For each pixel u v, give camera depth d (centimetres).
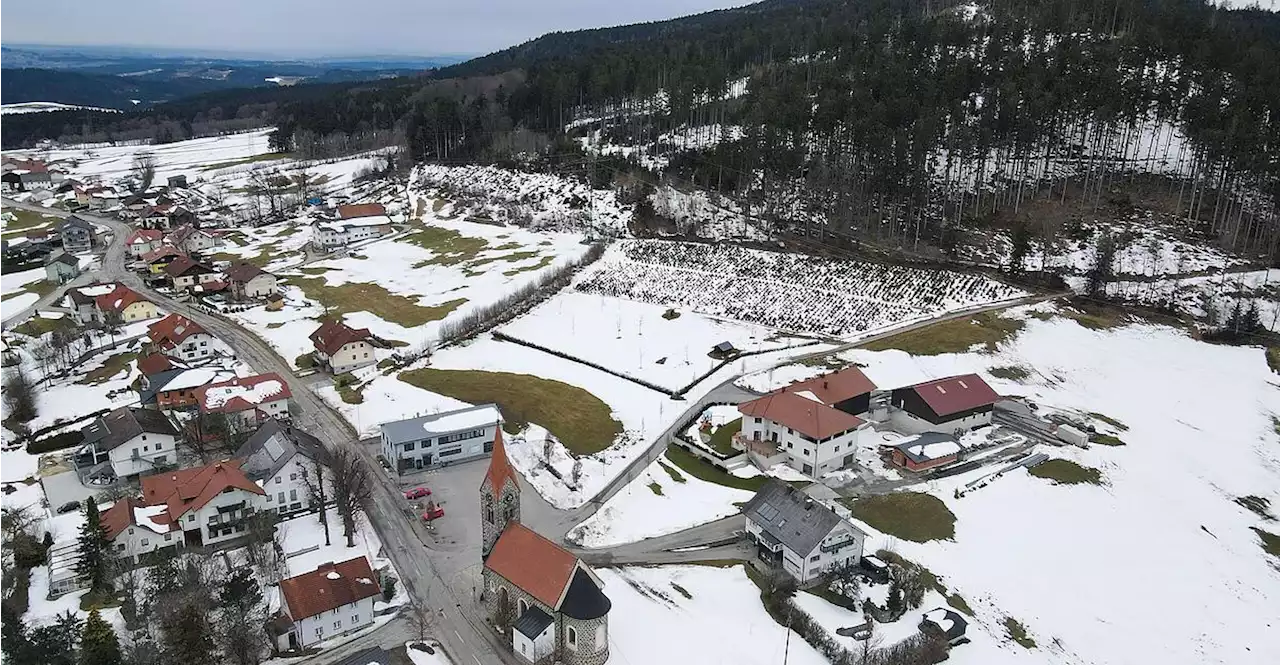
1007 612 6581
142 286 14850
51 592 6281
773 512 7056
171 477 7538
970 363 11050
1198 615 6775
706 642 5931
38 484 8056
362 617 6062
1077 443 9219
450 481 8294
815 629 5984
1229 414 10219
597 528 7500
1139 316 12544
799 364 10962
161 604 5925
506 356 11469
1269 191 14250
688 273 14162
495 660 5738
